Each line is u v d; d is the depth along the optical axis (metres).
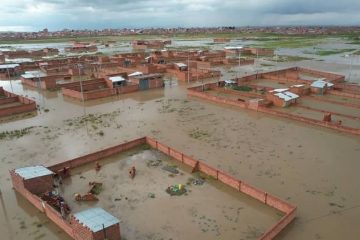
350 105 37.50
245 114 34.81
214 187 20.58
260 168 22.81
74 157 25.28
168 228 16.84
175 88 48.78
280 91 39.22
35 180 19.44
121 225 17.09
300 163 23.41
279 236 16.00
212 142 27.48
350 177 21.36
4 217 18.00
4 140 28.94
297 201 18.86
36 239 16.28
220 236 16.17
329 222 17.02
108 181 21.53
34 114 36.66
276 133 29.23
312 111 35.69
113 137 29.16
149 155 25.11
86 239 14.95
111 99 42.81
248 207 18.50
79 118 34.88
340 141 27.25
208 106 38.16
